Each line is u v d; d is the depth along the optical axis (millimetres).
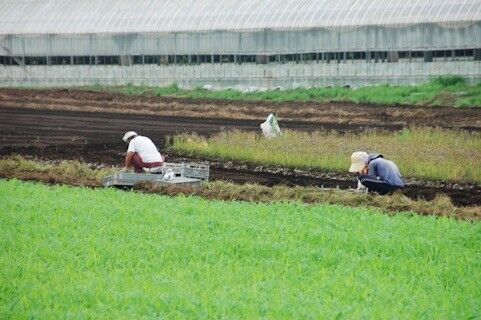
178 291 59625
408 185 112125
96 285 61125
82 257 68562
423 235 76875
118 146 146625
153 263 66500
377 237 74625
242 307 56281
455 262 68812
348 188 110000
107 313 55594
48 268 65250
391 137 141000
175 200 91125
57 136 160625
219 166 128250
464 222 82438
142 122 180625
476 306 58812
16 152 138625
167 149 141125
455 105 196750
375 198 94062
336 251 70500
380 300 59188
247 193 98812
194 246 71062
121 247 70875
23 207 86250
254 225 78250
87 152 140000
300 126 172875
